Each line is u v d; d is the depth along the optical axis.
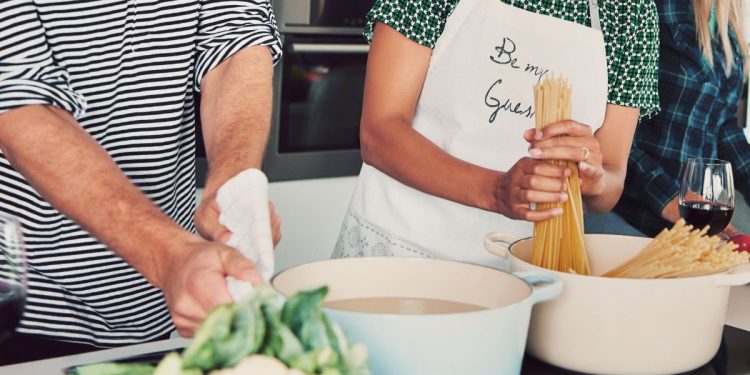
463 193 1.46
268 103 1.36
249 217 0.91
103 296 1.40
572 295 1.04
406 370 0.87
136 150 1.38
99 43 1.31
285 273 0.98
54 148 1.08
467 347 0.87
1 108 1.10
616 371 1.04
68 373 0.99
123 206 1.02
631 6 1.60
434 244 1.64
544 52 1.56
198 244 0.93
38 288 1.37
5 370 1.05
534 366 1.09
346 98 3.02
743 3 2.23
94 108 1.33
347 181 3.08
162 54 1.36
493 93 1.58
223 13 1.40
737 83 2.27
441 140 1.63
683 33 2.13
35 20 1.19
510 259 1.12
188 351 0.66
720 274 1.05
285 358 0.68
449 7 1.56
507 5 1.55
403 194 1.65
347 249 1.74
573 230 1.22
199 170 2.76
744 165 2.25
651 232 2.17
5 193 1.31
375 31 1.59
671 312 1.03
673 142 2.15
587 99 1.59
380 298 1.06
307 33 2.88
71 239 1.35
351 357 0.71
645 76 1.63
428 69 1.59
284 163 2.94
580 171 1.29
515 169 1.31
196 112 2.71
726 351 1.16
